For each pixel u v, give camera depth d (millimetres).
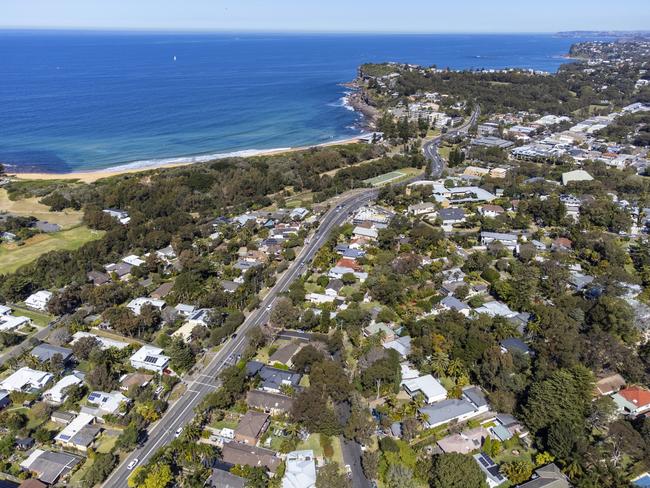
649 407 99125
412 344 117000
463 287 140125
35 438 93500
